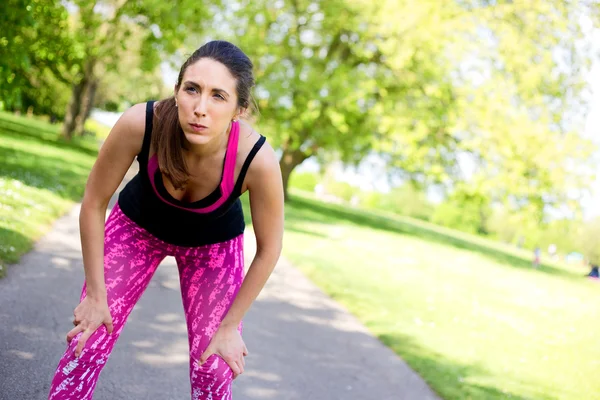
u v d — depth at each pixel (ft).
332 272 29.40
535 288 45.42
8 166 35.22
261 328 17.31
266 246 7.45
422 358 17.84
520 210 67.92
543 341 25.23
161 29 65.98
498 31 64.64
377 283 29.73
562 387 18.24
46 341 12.34
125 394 10.93
